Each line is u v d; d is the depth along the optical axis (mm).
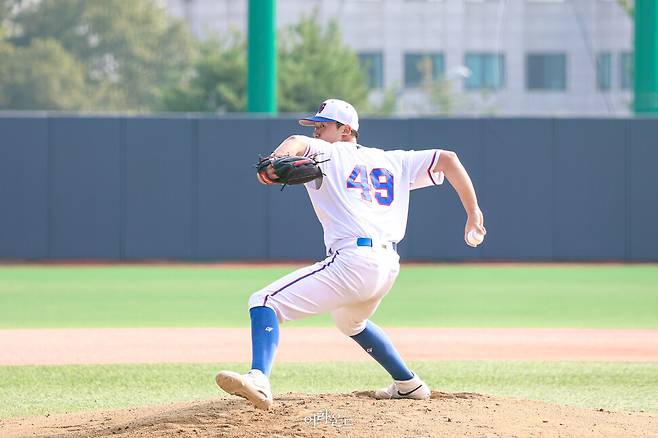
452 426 18047
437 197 72438
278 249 72188
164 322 43438
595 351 34938
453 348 35625
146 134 71750
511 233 72125
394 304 50750
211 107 157625
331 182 18703
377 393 21250
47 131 71500
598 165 72125
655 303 51344
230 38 180875
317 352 34438
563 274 66938
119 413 20766
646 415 20328
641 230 72438
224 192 71938
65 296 54156
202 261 72312
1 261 72750
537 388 27656
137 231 72000
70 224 71750
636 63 78500
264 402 17219
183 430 17906
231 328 41250
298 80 154000
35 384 28188
